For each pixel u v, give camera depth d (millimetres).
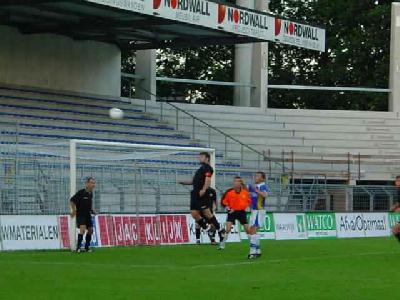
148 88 69812
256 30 57594
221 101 98625
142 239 41062
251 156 68938
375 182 76562
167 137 64312
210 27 54219
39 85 61094
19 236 35969
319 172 71000
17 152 47344
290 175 65688
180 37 62750
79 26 56844
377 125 75625
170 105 68875
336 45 98062
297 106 100500
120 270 27906
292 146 72688
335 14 98750
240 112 72562
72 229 36344
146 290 22656
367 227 56219
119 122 62562
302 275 27078
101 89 65688
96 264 30016
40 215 37000
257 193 34062
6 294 21562
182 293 22094
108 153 53875
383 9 93938
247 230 37562
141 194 50312
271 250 38969
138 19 54594
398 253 37344
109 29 58625
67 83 63062
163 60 98000
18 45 59656
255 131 72000
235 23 56000
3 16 55531
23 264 29500
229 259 33031
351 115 75438
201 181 39719
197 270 28250
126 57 91750
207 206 39906
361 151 74438
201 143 66000
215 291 22578
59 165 48344
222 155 66375
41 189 46219
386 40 94250
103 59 65938
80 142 38250
